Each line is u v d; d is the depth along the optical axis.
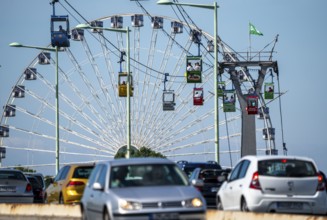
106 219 36.09
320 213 44.19
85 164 64.06
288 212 43.91
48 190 68.56
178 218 34.78
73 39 170.62
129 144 111.81
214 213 45.19
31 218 58.56
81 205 41.06
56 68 121.44
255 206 43.72
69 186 62.69
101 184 37.72
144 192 35.47
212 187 68.62
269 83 131.50
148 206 34.84
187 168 75.00
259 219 41.41
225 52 126.62
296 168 44.38
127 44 111.50
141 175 37.22
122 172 37.38
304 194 44.06
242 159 46.78
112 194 35.88
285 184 43.91
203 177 69.00
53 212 58.09
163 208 34.78
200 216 35.09
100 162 40.25
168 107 151.25
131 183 36.91
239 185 45.22
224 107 122.31
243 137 121.44
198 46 132.12
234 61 123.88
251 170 44.47
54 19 120.44
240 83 125.81
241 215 42.75
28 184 70.12
